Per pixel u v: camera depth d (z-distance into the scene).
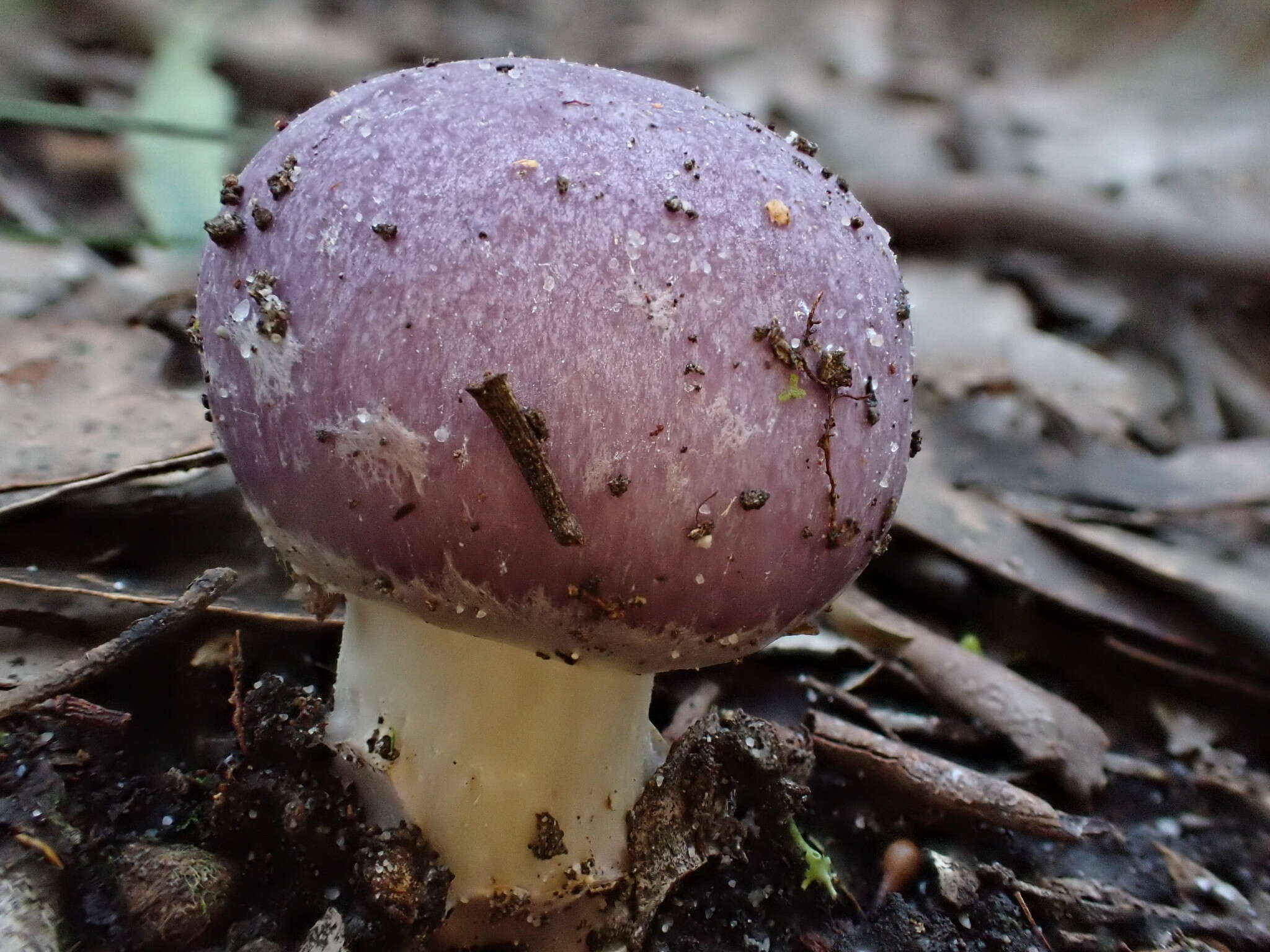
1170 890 0.11
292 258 0.08
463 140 0.08
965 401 0.18
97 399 0.13
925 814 0.12
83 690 0.11
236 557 0.12
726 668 0.12
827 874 0.11
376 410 0.08
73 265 0.16
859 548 0.09
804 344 0.08
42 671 0.11
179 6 0.26
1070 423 0.18
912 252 0.24
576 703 0.09
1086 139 0.30
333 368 0.08
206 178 0.19
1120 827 0.12
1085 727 0.12
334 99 0.09
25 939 0.09
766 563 0.08
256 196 0.08
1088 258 0.23
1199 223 0.23
